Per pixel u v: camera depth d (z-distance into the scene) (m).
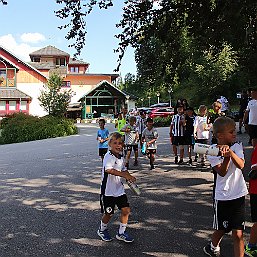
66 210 7.28
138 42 10.62
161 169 11.09
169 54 11.34
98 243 5.55
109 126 35.94
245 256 4.84
